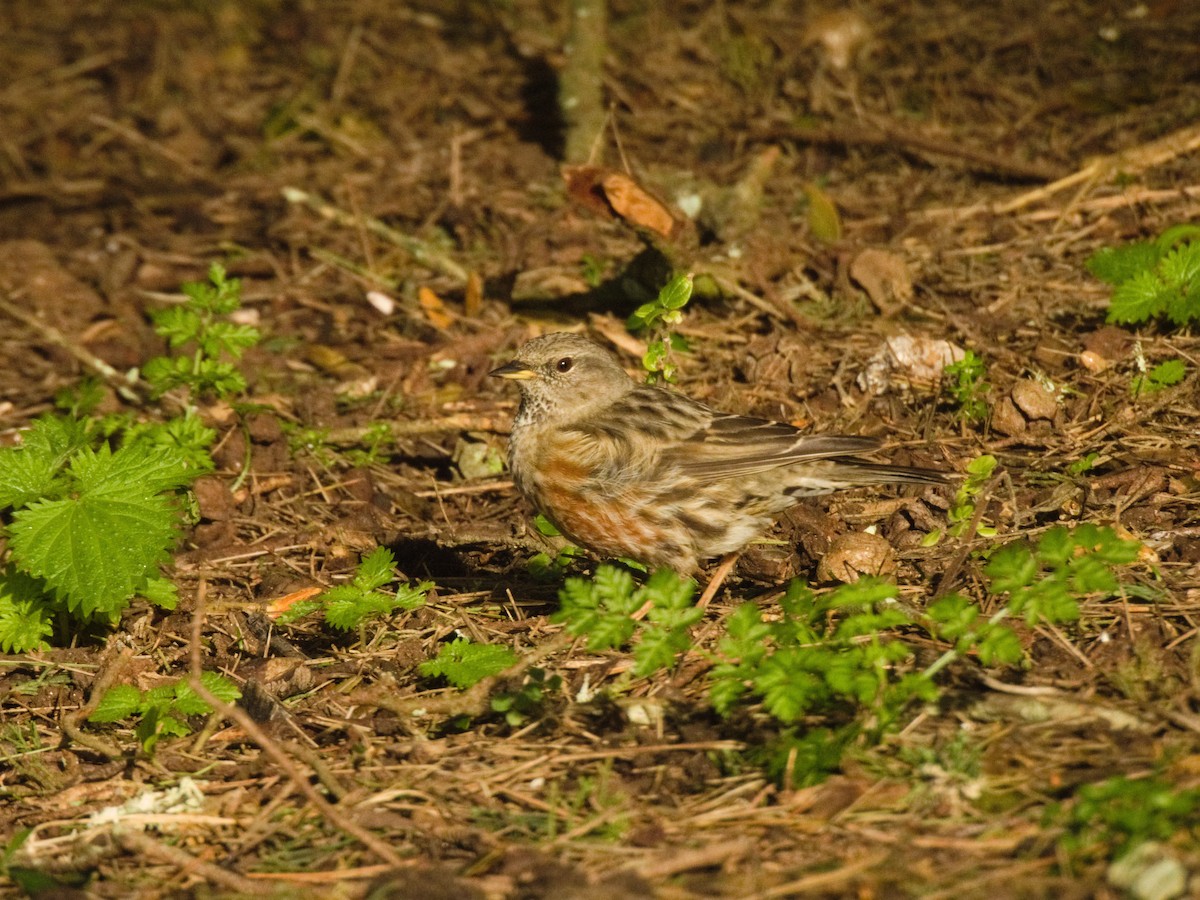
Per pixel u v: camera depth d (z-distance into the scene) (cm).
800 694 773
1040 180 1586
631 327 1158
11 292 1620
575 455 1020
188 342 1495
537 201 1691
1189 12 1858
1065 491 1059
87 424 1248
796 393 1274
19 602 1038
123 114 2025
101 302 1614
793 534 1078
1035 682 851
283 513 1212
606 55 1895
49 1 2311
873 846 734
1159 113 1662
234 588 1113
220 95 2041
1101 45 1825
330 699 948
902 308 1385
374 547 1144
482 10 2117
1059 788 757
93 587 977
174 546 1064
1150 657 855
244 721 790
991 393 1215
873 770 793
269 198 1789
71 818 850
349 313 1535
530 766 846
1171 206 1473
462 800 820
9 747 935
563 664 949
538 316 1485
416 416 1324
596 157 1652
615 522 1025
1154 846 676
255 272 1645
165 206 1800
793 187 1656
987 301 1368
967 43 1850
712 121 1792
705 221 1558
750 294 1420
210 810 837
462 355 1422
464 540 1136
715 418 1026
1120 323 1283
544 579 1096
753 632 812
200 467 1216
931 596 969
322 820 815
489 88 1948
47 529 992
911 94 1797
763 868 725
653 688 909
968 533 976
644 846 756
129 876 780
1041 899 673
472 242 1641
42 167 1934
